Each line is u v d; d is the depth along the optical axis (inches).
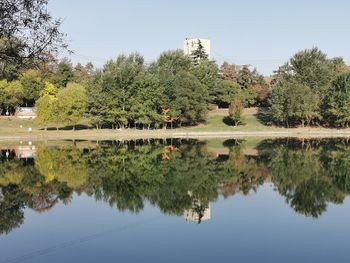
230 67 4977.9
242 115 3695.9
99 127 3582.7
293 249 594.9
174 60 4365.2
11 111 4183.1
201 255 573.0
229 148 2169.0
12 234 683.4
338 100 3531.0
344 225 716.7
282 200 916.0
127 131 3385.8
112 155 1868.8
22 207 876.6
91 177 1258.6
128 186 1107.9
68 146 2377.0
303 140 2755.9
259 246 607.8
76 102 3238.2
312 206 855.7
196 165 1502.2
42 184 1149.1
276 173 1295.5
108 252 588.7
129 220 763.4
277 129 3572.8
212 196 968.9
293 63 4436.5
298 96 3550.7
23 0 417.4
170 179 1208.8
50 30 433.4
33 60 441.7
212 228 706.8
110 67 3681.1
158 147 2282.2
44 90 3902.6
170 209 844.6
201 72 4276.6
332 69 4473.4
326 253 575.8
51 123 3353.8
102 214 810.2
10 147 2315.5
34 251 598.2
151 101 3447.3
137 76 3452.3
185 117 3663.9
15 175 1312.7
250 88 4549.7
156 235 668.7
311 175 1246.3
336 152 1904.5
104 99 3321.9
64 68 4411.9
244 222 738.2
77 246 617.9
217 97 4387.3
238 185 1104.2
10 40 426.6
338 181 1139.3
